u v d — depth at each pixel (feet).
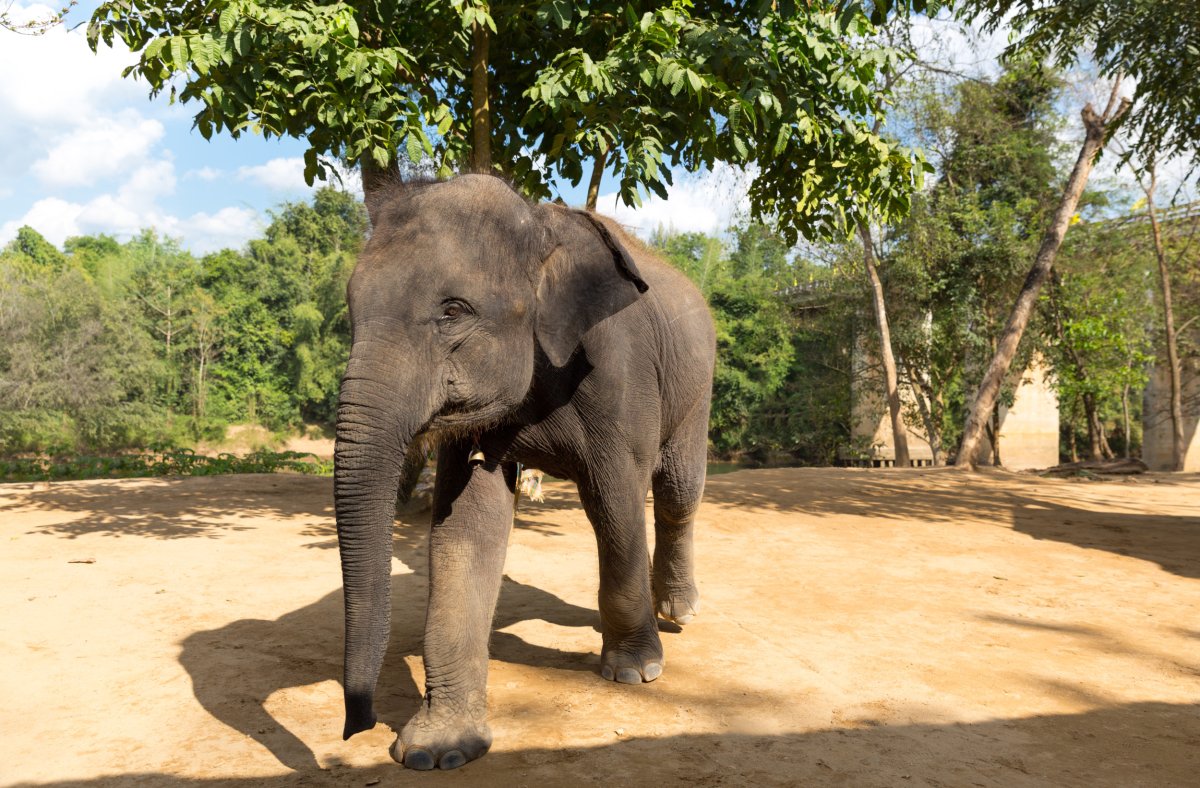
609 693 11.31
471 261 8.28
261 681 11.66
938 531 25.59
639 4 20.94
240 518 26.55
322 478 39.01
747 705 10.91
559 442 10.51
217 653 12.85
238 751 9.39
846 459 103.71
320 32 17.58
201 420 151.43
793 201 25.39
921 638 14.08
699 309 13.75
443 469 10.12
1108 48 33.55
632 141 19.49
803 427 118.32
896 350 77.82
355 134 18.42
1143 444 102.17
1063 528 26.53
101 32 18.85
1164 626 15.08
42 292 128.88
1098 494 37.06
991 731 10.15
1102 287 75.41
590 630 14.37
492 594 10.05
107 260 178.09
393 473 7.69
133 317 139.03
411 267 8.08
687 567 14.56
